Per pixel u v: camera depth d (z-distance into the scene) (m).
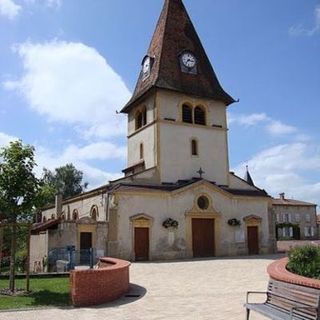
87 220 27.42
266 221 33.78
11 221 14.38
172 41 35.47
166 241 29.33
